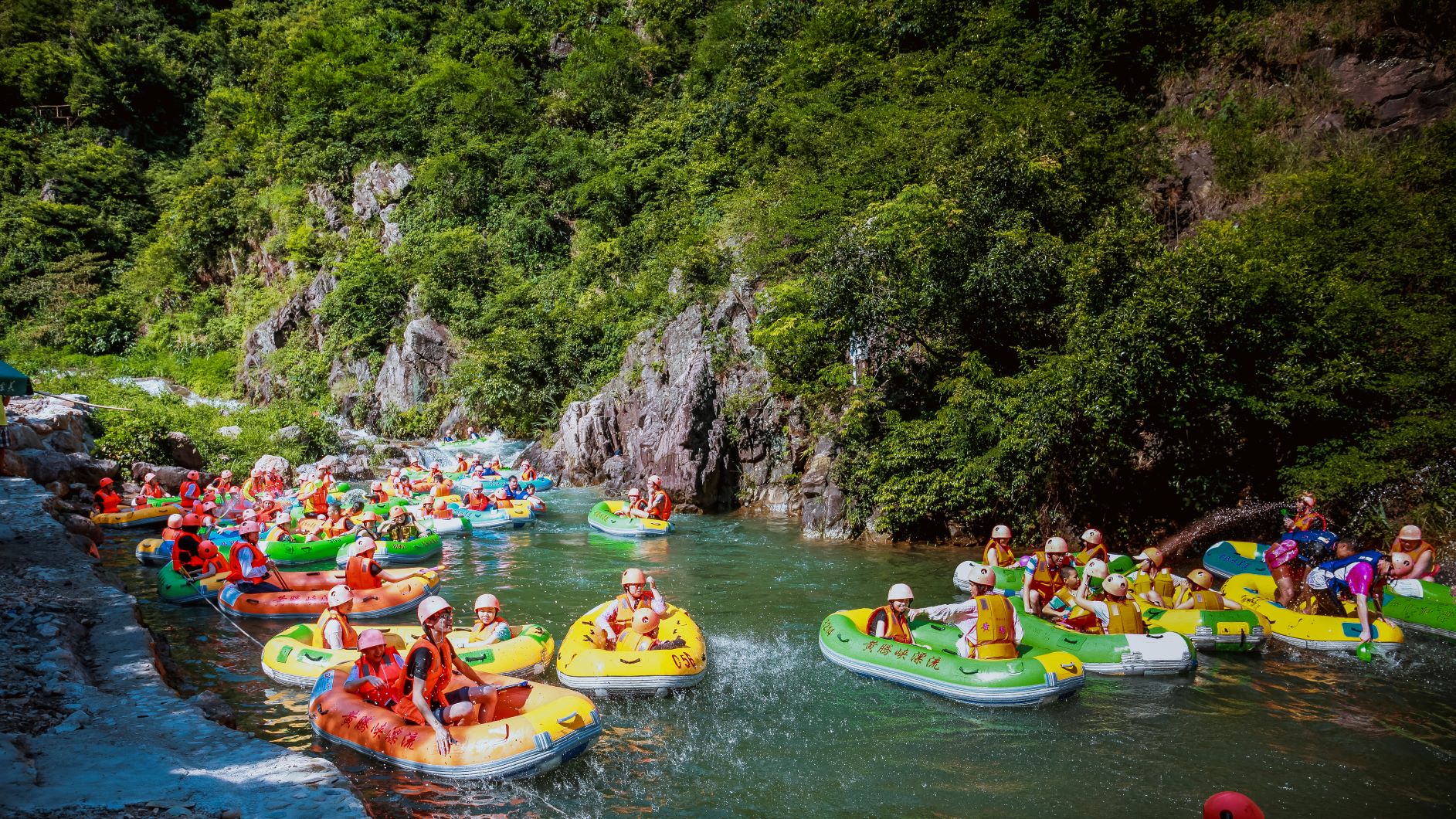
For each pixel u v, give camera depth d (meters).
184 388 38.09
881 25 28.59
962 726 7.74
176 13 61.78
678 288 26.39
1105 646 9.10
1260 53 21.25
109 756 5.60
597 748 7.20
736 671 9.17
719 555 15.36
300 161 43.44
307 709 7.97
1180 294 13.47
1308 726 7.73
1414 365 13.59
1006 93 23.33
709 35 38.62
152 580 12.97
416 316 34.12
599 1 45.94
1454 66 18.45
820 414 18.98
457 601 12.09
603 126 40.66
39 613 8.80
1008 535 12.53
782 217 23.72
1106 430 14.28
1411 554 11.07
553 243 36.88
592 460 24.33
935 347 17.92
